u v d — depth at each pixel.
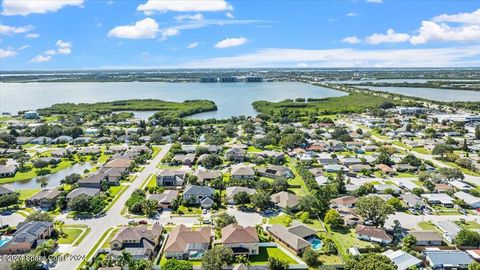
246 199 134.38
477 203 131.62
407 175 171.75
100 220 121.62
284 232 107.81
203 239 103.00
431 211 129.38
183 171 170.88
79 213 127.00
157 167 184.75
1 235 110.44
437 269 92.31
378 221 114.75
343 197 135.75
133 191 148.12
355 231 111.38
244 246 100.44
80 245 104.31
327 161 189.12
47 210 130.38
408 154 199.25
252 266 92.19
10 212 128.25
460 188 148.62
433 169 176.62
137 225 117.38
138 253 97.00
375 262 83.00
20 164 184.75
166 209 131.38
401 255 95.31
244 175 164.25
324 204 127.44
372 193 146.88
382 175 171.50
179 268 86.06
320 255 99.25
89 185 151.50
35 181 167.88
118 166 175.50
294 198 133.00
